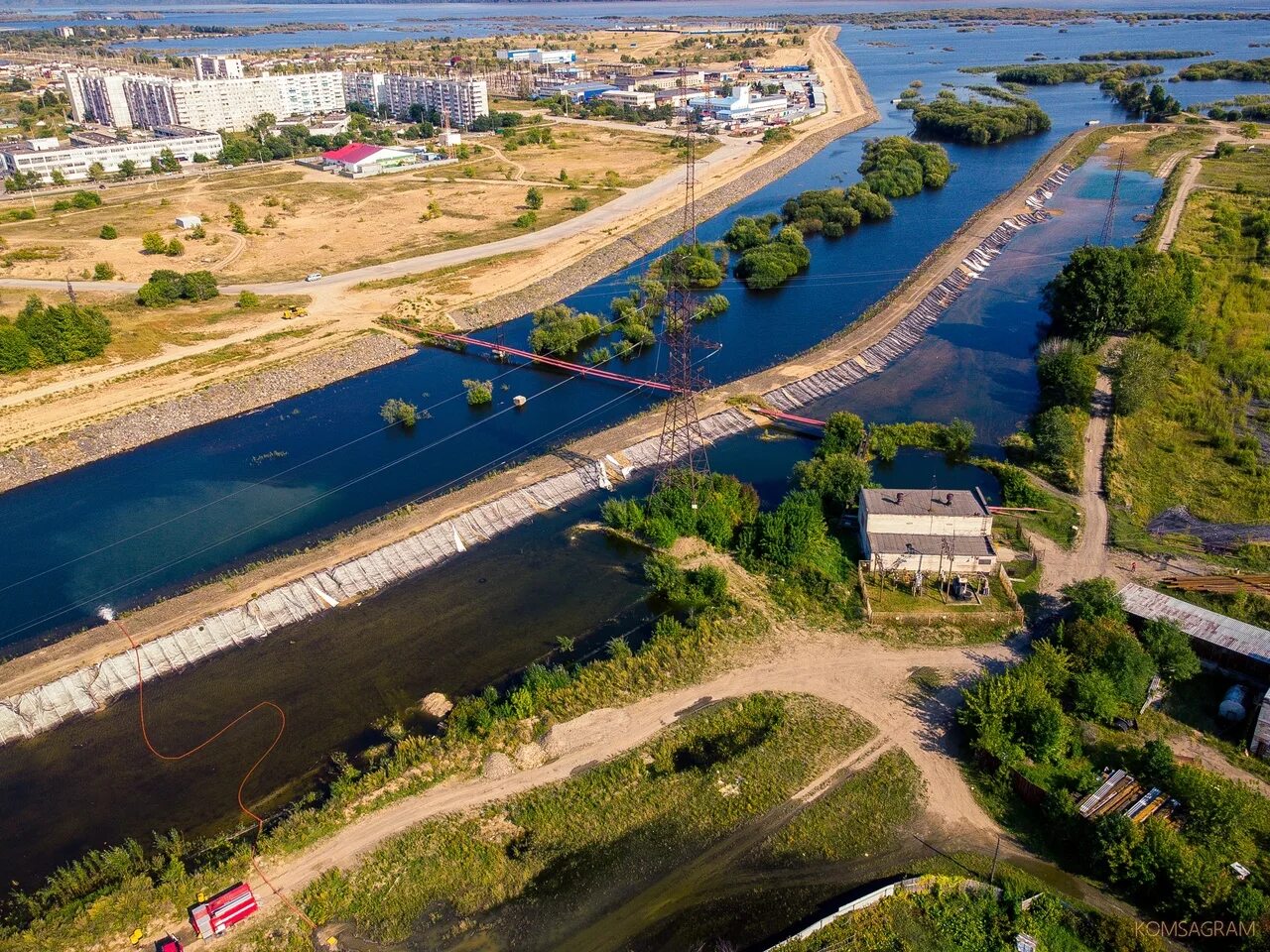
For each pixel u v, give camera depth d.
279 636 81.38
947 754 64.88
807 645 76.25
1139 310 128.50
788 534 86.50
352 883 57.00
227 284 169.62
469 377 135.50
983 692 65.19
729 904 54.91
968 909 53.56
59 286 166.88
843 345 138.00
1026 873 55.75
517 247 187.25
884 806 60.78
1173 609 74.50
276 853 58.91
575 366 135.00
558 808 61.56
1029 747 63.06
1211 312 140.88
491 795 62.78
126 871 58.59
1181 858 52.50
